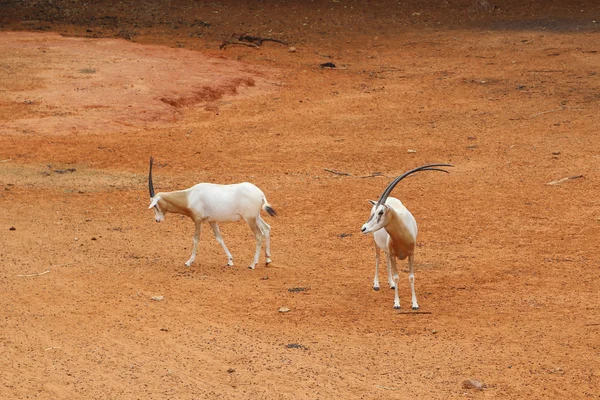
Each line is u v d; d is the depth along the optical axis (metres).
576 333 20.19
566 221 30.98
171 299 23.22
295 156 42.97
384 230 22.73
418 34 76.00
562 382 17.47
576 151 42.03
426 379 17.73
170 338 20.25
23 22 74.38
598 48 67.88
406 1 88.50
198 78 58.28
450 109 52.66
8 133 45.97
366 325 21.12
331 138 46.62
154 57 63.16
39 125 47.41
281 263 26.89
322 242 29.36
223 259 27.33
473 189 36.06
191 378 17.89
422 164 41.03
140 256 27.53
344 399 16.83
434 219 31.78
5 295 23.42
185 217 32.72
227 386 17.48
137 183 38.03
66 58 60.91
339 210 33.50
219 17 80.25
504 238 29.20
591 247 27.78
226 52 67.81
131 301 23.02
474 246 28.38
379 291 23.97
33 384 17.59
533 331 20.39
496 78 60.31
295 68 64.56
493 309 22.11
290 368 18.36
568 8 84.19
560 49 68.00
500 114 50.91
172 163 41.53
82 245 28.70
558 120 48.72
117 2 83.94
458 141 45.31
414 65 65.50
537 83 58.28
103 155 42.72
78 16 78.00
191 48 68.75
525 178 37.62
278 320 21.53
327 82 60.78
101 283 24.56
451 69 63.69
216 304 22.83
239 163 41.62
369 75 62.81
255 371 18.23
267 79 60.94
